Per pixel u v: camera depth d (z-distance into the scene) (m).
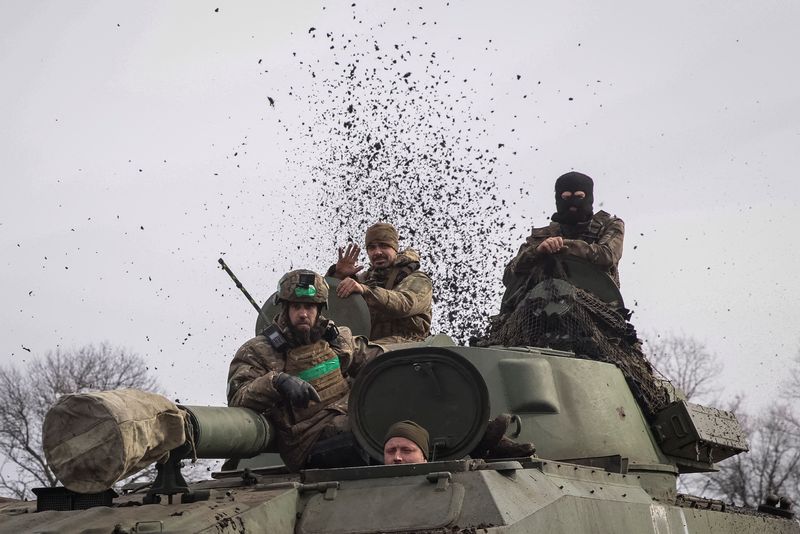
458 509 7.20
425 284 11.66
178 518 6.86
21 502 8.72
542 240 12.64
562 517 7.71
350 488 7.61
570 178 12.62
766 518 11.66
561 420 10.02
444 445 8.54
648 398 11.34
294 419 8.75
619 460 9.38
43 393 24.59
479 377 8.61
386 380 8.80
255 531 7.01
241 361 8.89
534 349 10.53
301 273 8.89
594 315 11.56
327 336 9.11
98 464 6.59
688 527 9.65
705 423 11.48
